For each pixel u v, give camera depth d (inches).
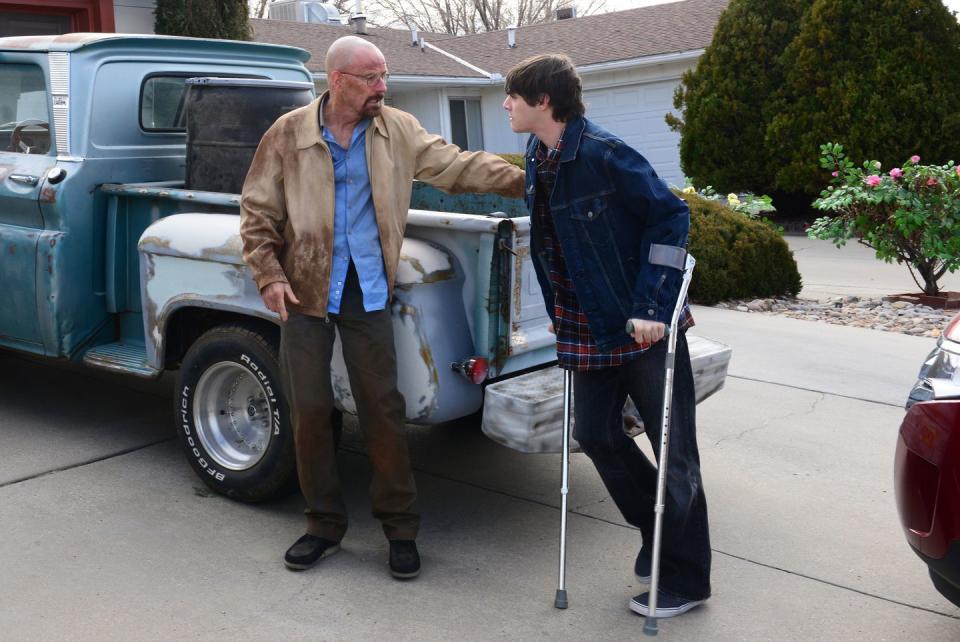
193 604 131.6
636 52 729.6
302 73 230.4
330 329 137.6
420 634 125.0
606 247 121.0
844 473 182.5
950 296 357.1
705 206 357.7
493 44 883.4
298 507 163.6
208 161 179.9
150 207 177.3
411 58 802.8
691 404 127.6
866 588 139.5
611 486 132.1
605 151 118.2
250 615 129.0
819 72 543.2
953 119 514.6
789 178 561.3
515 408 137.4
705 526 128.4
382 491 140.1
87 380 233.9
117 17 454.9
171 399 220.7
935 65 522.9
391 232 136.3
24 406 213.8
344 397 146.9
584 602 134.0
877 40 527.2
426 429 206.1
